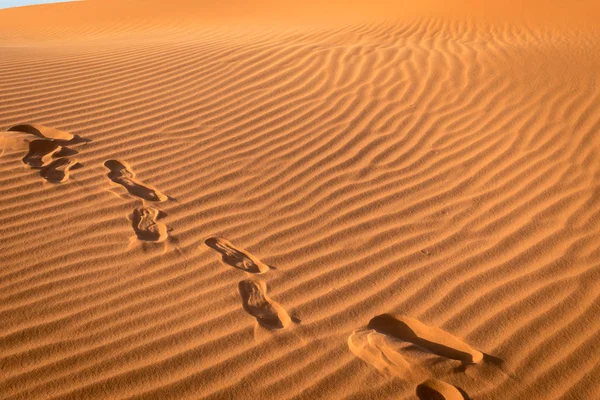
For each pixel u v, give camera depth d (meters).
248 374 2.03
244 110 4.34
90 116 4.04
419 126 4.18
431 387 2.00
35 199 3.02
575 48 6.07
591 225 3.01
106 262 2.60
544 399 1.97
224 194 3.26
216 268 2.62
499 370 2.08
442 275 2.63
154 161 3.55
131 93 4.53
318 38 7.44
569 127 4.11
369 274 2.63
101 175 3.34
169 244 2.78
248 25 11.23
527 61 5.40
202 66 5.27
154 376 1.99
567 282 2.57
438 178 3.53
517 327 2.30
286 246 2.83
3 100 4.11
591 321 2.34
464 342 2.22
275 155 3.72
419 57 5.61
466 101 4.57
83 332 2.17
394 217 3.12
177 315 2.30
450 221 3.09
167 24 13.07
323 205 3.21
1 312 2.23
